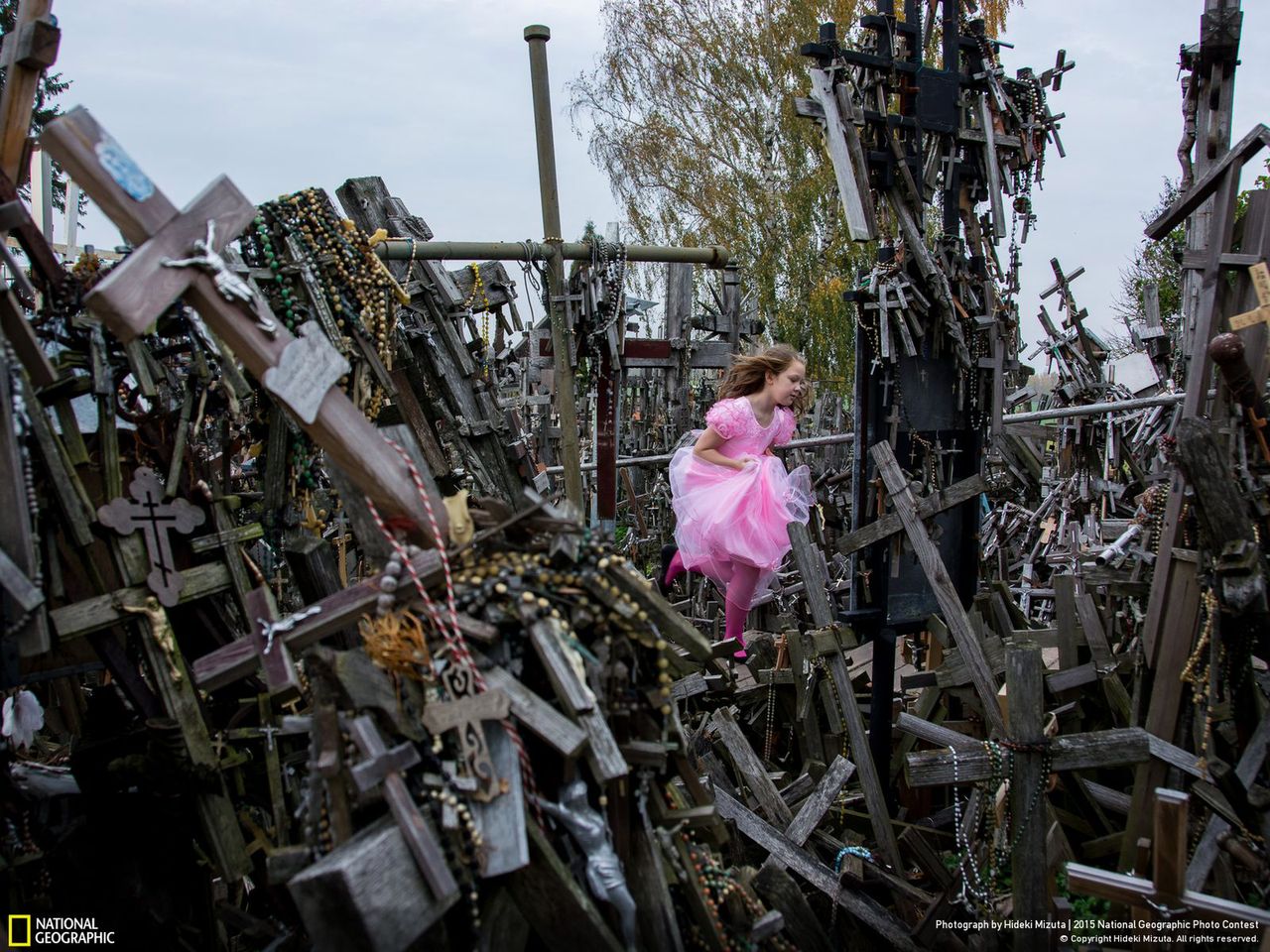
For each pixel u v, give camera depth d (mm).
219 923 3436
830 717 4758
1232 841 3174
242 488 4887
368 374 3742
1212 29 4473
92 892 3139
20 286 3033
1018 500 9602
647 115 21828
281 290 3564
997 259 5199
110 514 3043
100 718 3295
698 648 2805
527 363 10672
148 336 3279
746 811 3986
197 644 3416
